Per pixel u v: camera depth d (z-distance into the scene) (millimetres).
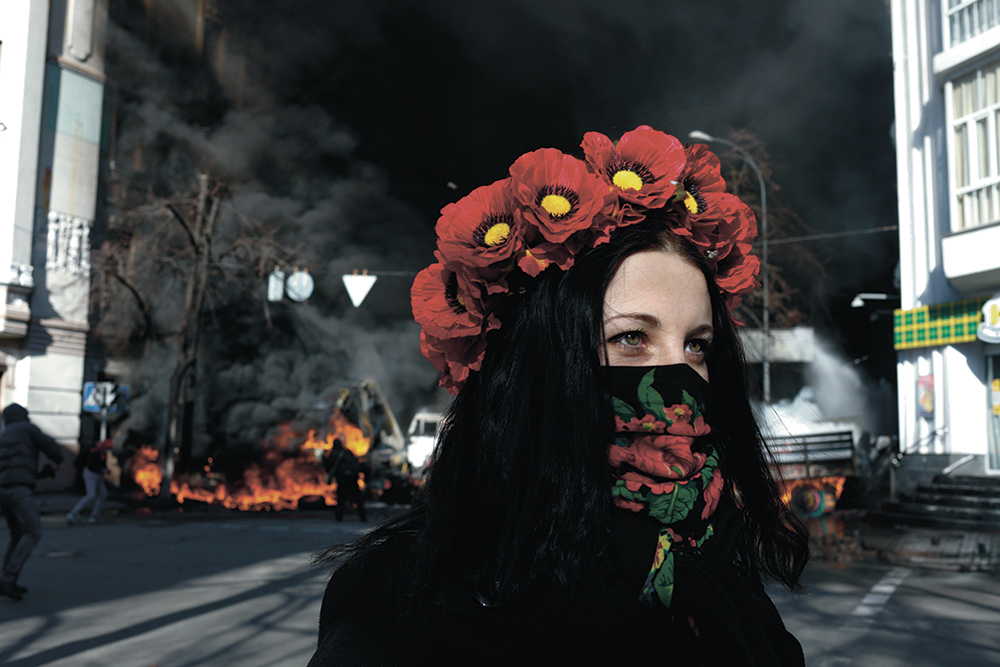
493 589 768
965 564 9234
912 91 16625
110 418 21766
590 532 755
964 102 15102
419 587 750
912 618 6109
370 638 744
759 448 1033
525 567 751
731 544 840
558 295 819
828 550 10211
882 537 11734
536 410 804
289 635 5324
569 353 803
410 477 20062
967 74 15039
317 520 15148
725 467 1012
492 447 824
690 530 812
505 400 830
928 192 16031
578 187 830
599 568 760
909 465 15914
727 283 961
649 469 784
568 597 731
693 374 830
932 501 14203
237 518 15758
